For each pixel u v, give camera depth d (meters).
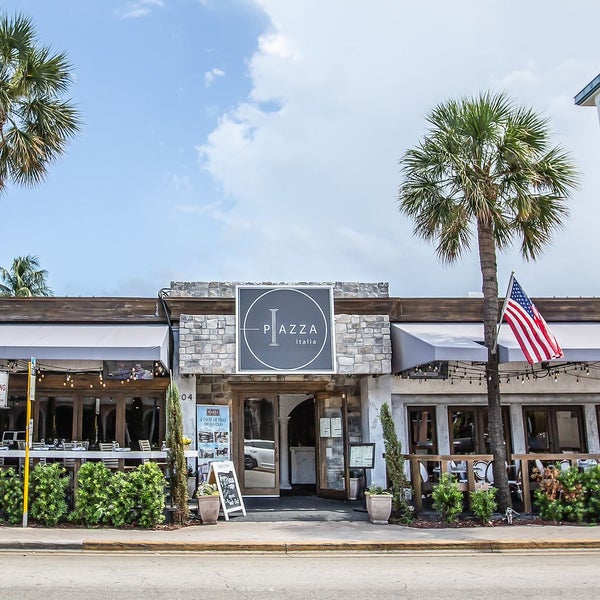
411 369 18.16
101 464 13.75
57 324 17.45
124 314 17.59
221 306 17.25
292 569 10.23
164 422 19.00
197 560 10.98
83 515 13.52
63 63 16.92
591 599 8.27
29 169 16.53
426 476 16.84
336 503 17.84
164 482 13.86
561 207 15.87
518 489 17.95
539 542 12.30
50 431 18.66
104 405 18.95
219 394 19.14
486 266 15.79
